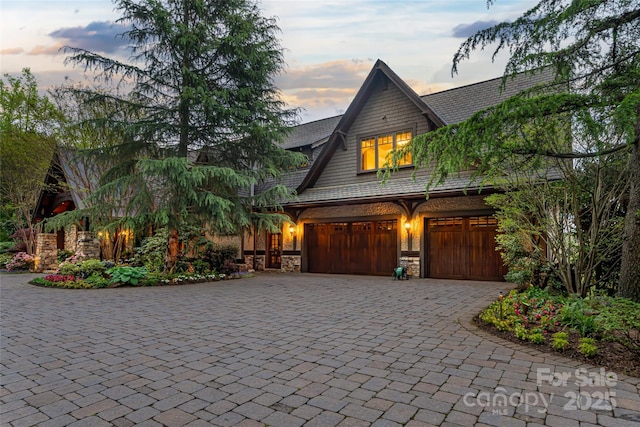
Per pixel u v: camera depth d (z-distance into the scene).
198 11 11.45
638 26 5.49
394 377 3.49
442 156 5.67
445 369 3.69
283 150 13.22
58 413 2.81
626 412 2.77
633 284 5.10
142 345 4.64
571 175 6.43
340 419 2.69
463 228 11.70
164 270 11.87
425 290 9.38
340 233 14.38
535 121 5.16
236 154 12.74
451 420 2.66
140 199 10.91
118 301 7.98
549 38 5.65
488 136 5.10
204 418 2.72
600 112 5.05
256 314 6.53
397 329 5.35
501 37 5.85
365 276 13.34
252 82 12.45
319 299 8.12
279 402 2.98
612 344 4.27
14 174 16.83
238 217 12.20
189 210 11.79
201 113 11.83
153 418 2.72
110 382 3.43
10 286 10.72
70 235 17.98
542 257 7.68
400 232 12.77
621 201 6.68
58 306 7.41
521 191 7.22
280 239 15.84
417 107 12.63
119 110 11.79
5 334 5.22
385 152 13.37
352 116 14.04
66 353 4.34
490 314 5.76
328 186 14.70
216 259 13.52
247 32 11.62
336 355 4.18
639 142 5.12
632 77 5.09
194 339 4.91
